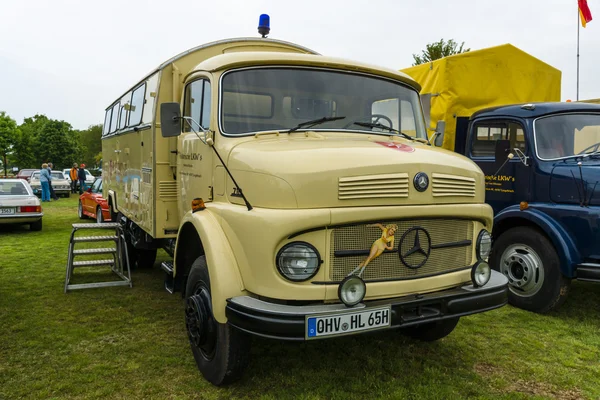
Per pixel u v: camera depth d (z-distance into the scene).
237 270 3.21
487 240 3.67
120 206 7.26
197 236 3.96
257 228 3.04
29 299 5.77
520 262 5.52
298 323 2.84
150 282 6.67
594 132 5.61
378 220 3.12
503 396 3.51
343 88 4.19
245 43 5.16
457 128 7.04
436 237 3.40
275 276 2.99
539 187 5.54
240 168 3.39
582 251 5.07
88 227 6.38
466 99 7.05
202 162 4.11
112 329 4.78
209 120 4.00
